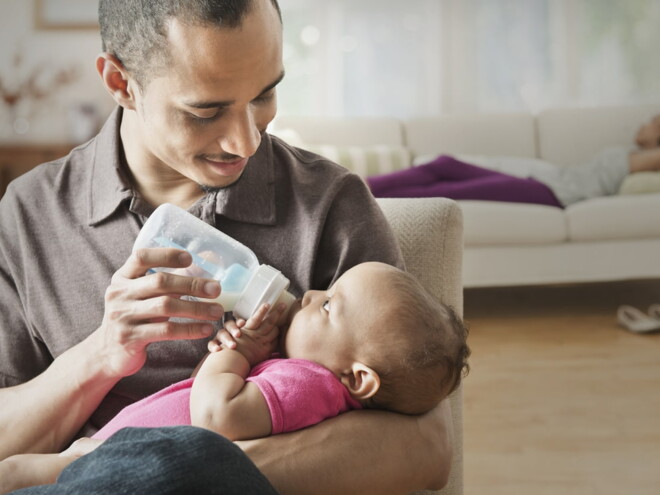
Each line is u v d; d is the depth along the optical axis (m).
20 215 1.09
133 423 0.92
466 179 3.85
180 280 0.87
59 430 0.98
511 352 3.06
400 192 3.66
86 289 1.06
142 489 0.65
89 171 1.10
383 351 0.96
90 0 5.66
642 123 4.49
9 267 1.08
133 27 0.87
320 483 0.81
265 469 0.80
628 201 3.56
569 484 1.91
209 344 1.00
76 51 5.70
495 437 2.23
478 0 6.13
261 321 0.98
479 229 3.53
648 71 6.04
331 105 6.32
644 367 2.80
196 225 0.98
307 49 6.29
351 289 1.00
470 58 6.20
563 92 6.14
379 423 0.89
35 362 1.09
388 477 0.85
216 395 0.87
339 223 1.09
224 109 0.88
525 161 4.30
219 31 0.81
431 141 4.62
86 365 0.96
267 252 1.07
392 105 6.29
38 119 5.73
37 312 1.06
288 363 0.94
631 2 6.00
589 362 2.89
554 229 3.54
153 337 0.89
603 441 2.17
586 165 4.12
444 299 1.18
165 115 0.89
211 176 0.96
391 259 1.09
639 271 3.56
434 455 0.90
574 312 3.70
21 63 5.70
